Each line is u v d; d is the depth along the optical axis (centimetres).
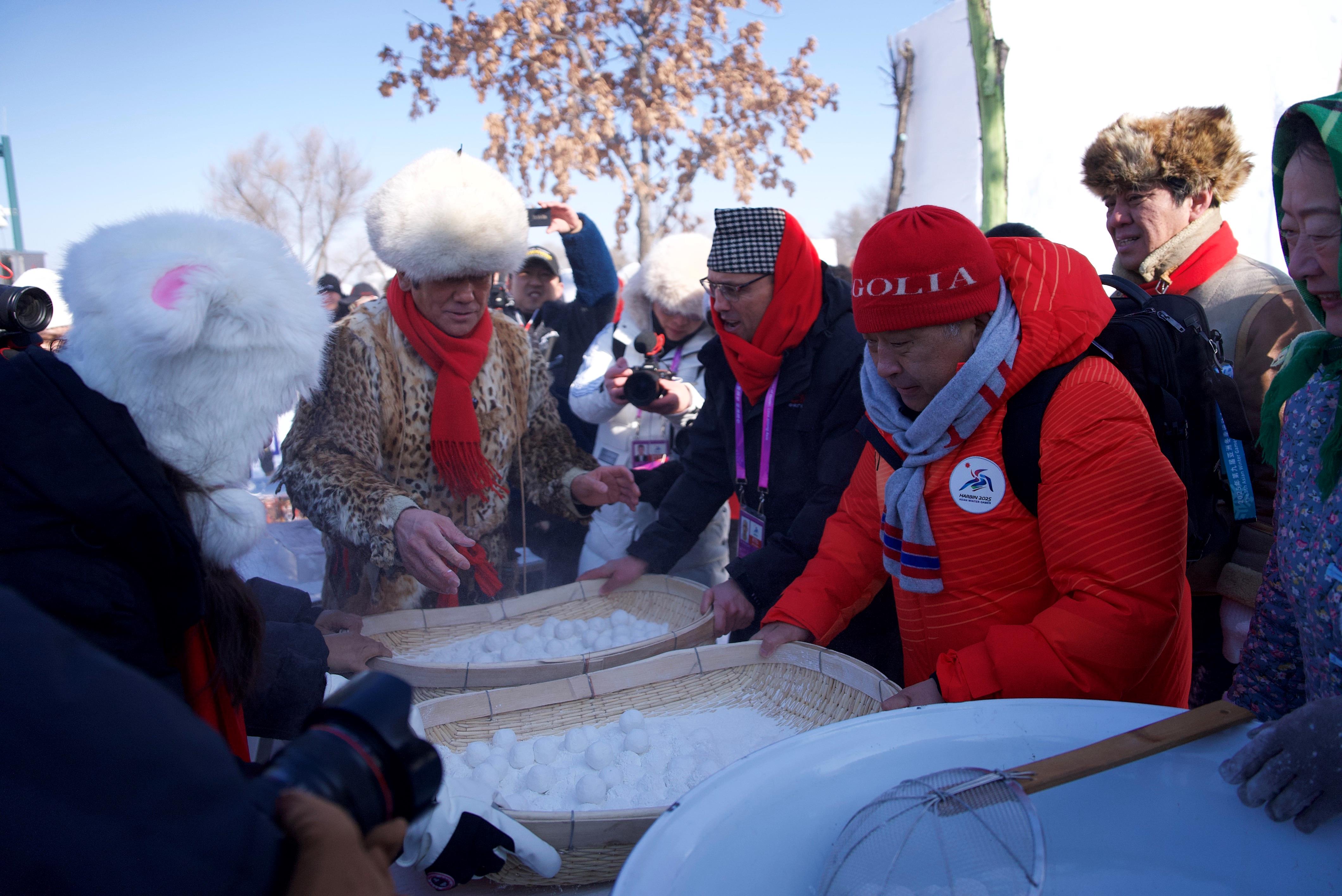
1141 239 225
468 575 211
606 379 265
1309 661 106
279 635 124
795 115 921
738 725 147
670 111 862
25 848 38
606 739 143
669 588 204
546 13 838
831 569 159
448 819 95
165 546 76
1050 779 80
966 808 76
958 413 125
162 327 76
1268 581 122
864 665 138
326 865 44
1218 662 204
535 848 98
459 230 180
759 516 201
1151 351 151
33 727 39
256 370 85
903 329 124
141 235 85
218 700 96
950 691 120
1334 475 99
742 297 189
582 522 227
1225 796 81
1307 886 76
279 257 91
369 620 185
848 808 87
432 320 196
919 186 455
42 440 71
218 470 85
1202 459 169
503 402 212
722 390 211
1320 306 109
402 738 53
